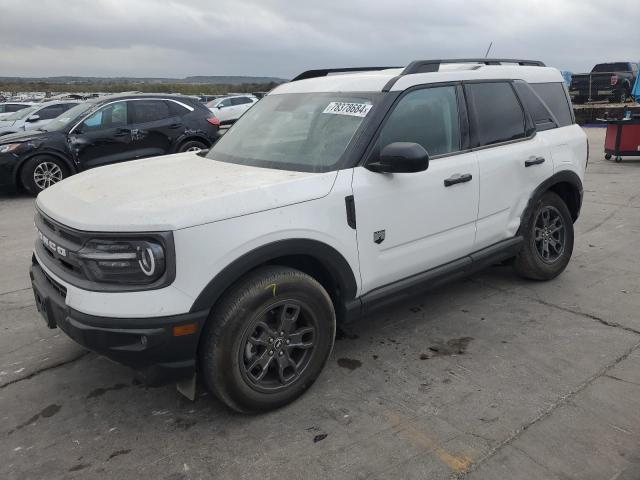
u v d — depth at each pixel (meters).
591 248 5.81
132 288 2.54
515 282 4.86
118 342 2.56
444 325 4.04
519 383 3.22
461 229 3.84
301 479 2.49
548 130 4.63
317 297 3.02
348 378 3.34
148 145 10.23
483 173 3.92
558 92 4.96
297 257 3.07
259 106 4.23
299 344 3.03
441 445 2.69
